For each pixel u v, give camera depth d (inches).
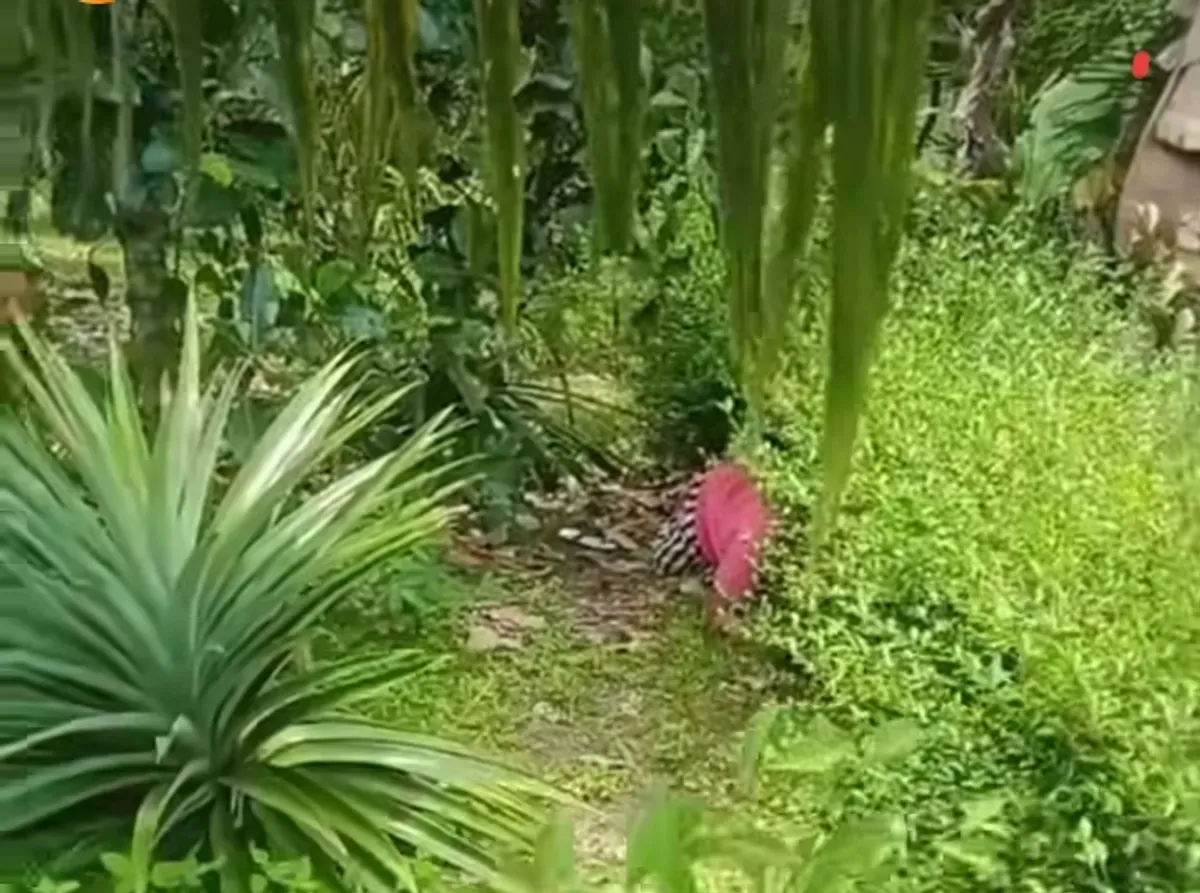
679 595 141.8
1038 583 78.0
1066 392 88.4
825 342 20.9
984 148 140.2
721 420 163.8
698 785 108.5
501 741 113.9
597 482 167.6
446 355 144.2
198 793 76.4
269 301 127.9
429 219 132.2
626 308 157.8
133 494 80.0
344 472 118.0
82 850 74.7
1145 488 79.0
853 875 72.7
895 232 20.6
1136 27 135.7
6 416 83.7
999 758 78.0
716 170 21.0
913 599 86.7
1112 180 134.5
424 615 119.6
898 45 20.2
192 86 23.4
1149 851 71.9
